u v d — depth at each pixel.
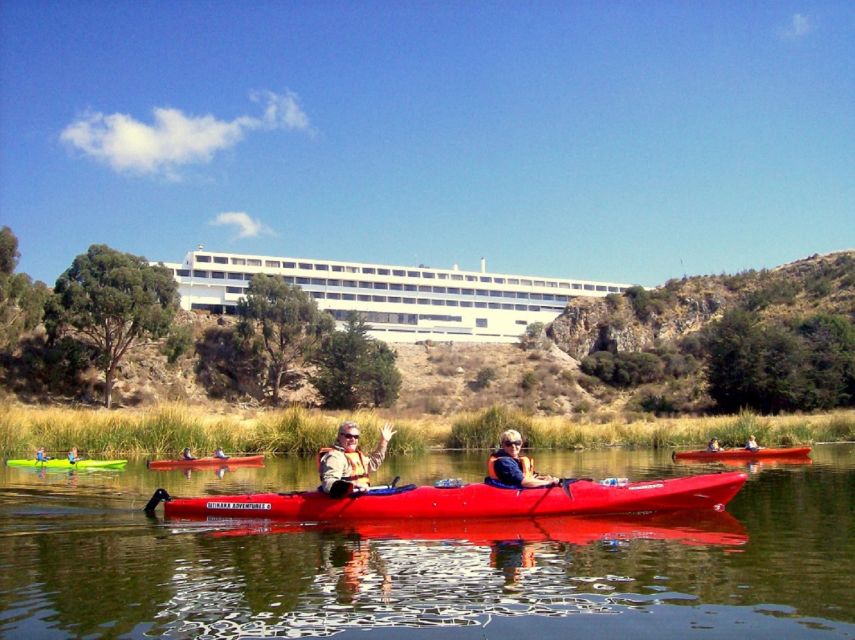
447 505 9.27
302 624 5.09
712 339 54.81
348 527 8.90
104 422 22.34
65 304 51.66
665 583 6.05
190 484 13.90
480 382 64.81
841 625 5.02
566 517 9.37
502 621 5.13
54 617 5.28
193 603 5.57
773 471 16.55
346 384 56.03
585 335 79.12
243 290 82.00
